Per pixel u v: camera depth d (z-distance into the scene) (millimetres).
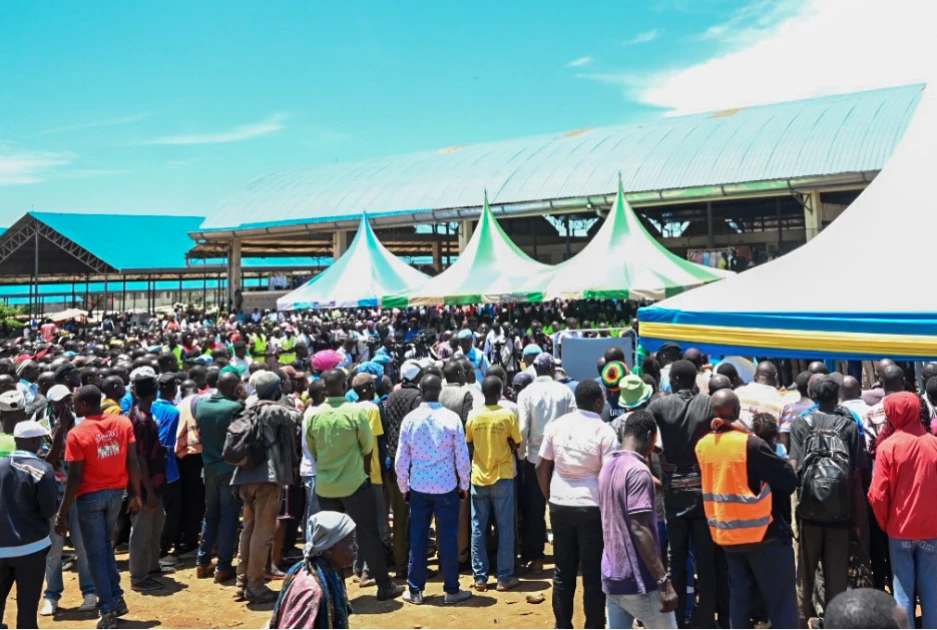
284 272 54500
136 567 6832
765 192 27688
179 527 7902
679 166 30094
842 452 4922
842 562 4988
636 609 4215
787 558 4406
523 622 5883
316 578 3277
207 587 6941
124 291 49156
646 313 7629
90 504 5832
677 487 5094
